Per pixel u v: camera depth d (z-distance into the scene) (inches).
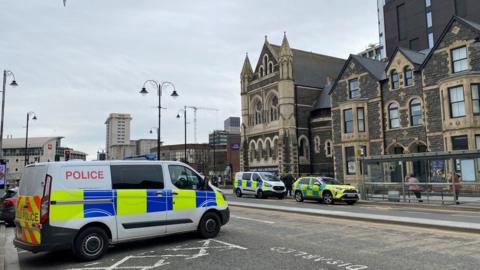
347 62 1481.3
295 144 1905.8
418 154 937.5
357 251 353.4
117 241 368.2
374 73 1385.3
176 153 4023.1
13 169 3718.0
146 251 376.2
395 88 1309.1
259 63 2148.1
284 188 1179.3
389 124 1320.1
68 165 352.5
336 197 924.6
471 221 525.7
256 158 2121.1
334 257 332.2
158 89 1261.1
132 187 383.9
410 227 487.8
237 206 840.3
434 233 441.7
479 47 1059.3
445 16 2111.2
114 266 323.0
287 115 1916.8
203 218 433.1
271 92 2027.6
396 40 2406.5
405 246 371.9
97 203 359.3
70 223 341.1
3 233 563.8
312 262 316.5
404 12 2383.1
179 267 311.3
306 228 494.9
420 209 796.6
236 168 3211.1
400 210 753.0
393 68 1316.4
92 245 350.3
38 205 339.3
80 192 351.6
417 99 1238.9
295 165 1889.8
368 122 1385.3
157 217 395.5
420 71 1234.0
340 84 1502.2
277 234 453.7
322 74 2160.4
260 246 384.8
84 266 327.6
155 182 402.0
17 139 3900.1
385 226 500.4
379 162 1028.5
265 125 2053.4
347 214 602.9
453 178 855.1
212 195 445.7
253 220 582.6
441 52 1157.1
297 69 2069.4
